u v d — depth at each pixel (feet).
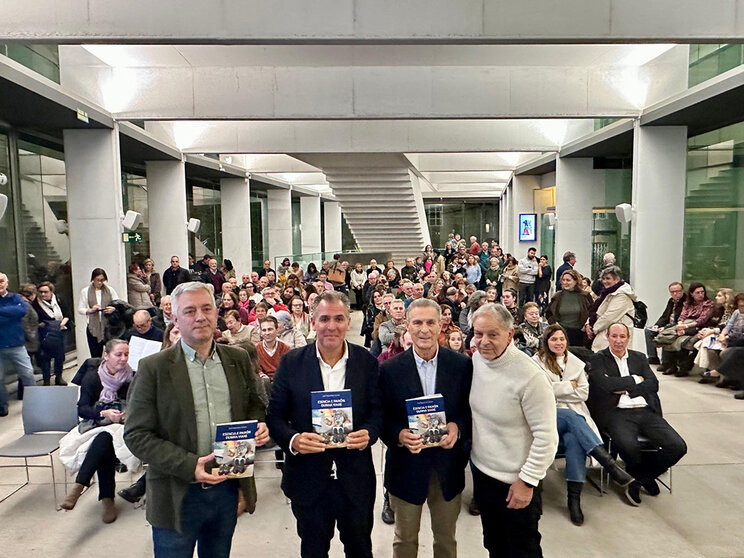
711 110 25.34
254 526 12.06
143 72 27.14
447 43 17.02
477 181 74.79
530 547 8.29
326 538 8.49
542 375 8.02
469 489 13.80
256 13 16.47
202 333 7.47
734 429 17.67
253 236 70.85
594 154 40.98
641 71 28.02
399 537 8.81
